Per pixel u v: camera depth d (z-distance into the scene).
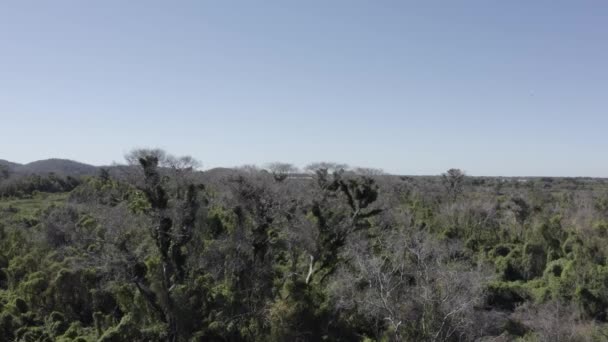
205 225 41.84
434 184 123.44
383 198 74.75
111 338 30.22
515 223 78.94
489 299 50.56
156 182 35.47
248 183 46.34
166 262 34.66
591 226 70.06
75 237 55.56
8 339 35.25
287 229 45.97
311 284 34.75
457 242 62.03
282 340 29.09
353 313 34.22
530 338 37.16
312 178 63.47
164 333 30.95
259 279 38.38
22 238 57.88
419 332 33.50
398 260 40.41
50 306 40.69
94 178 102.38
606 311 44.41
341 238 40.12
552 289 48.28
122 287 33.72
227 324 30.91
